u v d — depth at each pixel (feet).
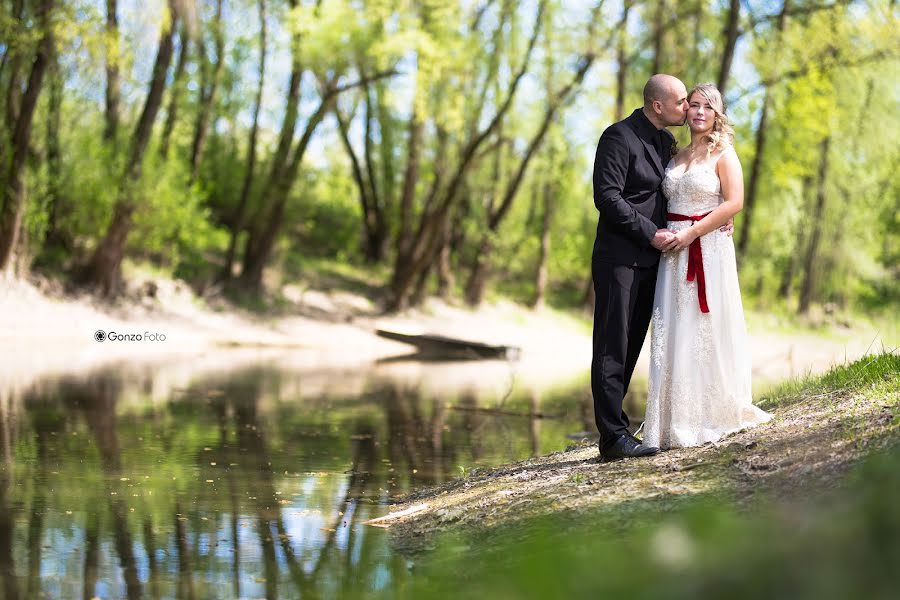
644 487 13.99
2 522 16.35
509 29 90.99
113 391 40.47
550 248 123.03
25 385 41.32
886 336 88.38
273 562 14.03
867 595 4.43
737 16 71.10
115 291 78.02
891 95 84.33
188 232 84.33
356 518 17.34
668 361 16.92
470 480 19.10
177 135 96.22
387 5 75.46
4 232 71.10
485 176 108.27
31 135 73.15
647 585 5.01
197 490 20.01
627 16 80.94
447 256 105.81
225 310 85.05
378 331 85.10
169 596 12.29
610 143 16.94
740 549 5.26
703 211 16.97
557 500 14.47
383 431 31.24
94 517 16.94
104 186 76.28
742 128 95.76
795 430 15.24
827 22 76.23
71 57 71.56
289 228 107.76
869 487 7.72
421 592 11.73
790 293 113.39
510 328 102.17
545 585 5.35
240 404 37.93
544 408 39.42
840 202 104.83
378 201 116.06
